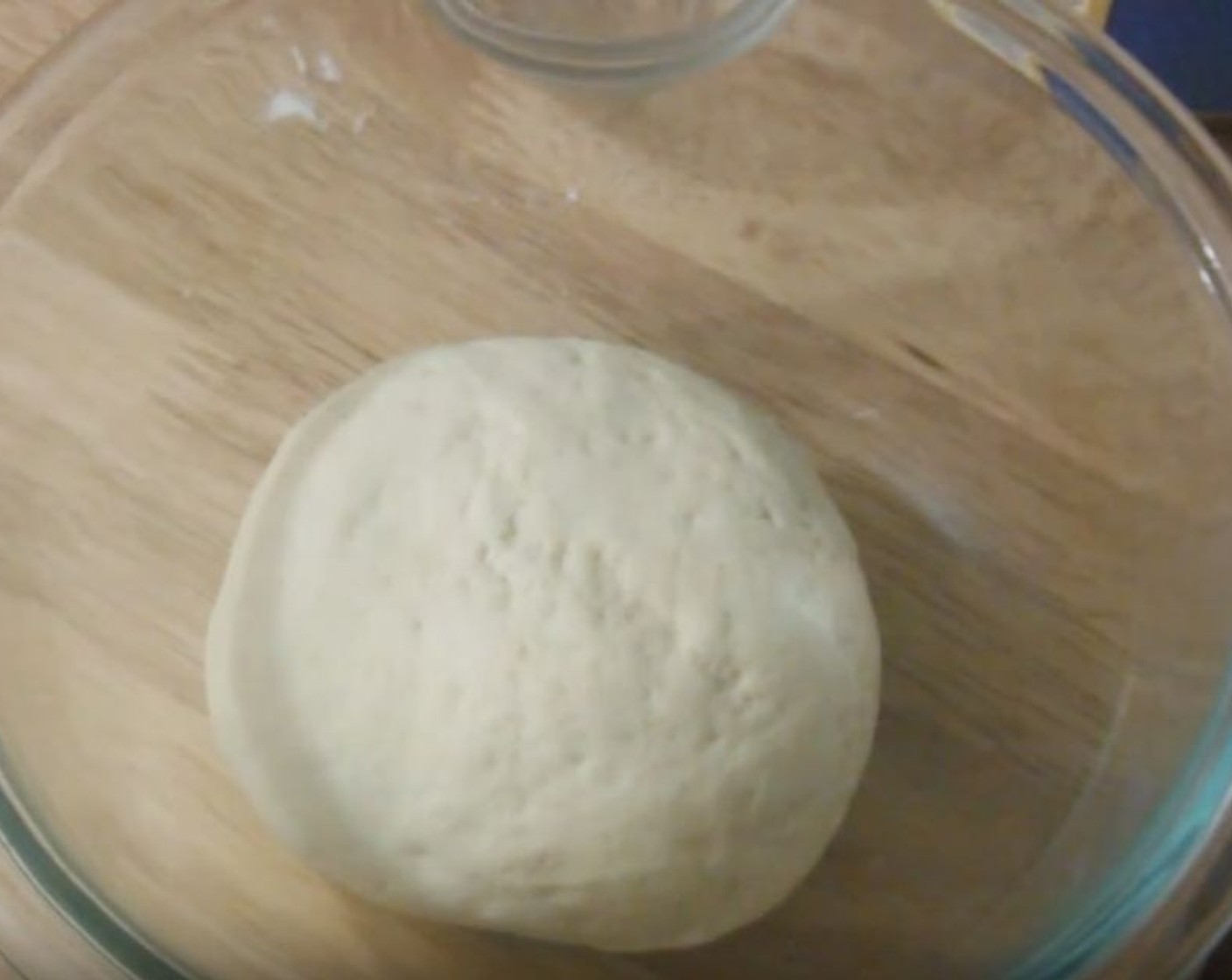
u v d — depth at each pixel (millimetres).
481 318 488
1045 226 485
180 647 448
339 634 392
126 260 480
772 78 500
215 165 490
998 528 471
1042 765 445
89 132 475
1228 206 453
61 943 394
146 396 471
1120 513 467
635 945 400
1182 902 391
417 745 383
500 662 381
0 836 398
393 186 496
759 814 385
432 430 407
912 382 486
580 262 493
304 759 391
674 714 380
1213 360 461
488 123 501
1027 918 422
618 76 500
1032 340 485
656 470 402
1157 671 445
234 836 430
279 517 410
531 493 396
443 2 503
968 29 476
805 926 429
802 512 413
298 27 492
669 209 498
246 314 481
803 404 485
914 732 450
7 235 469
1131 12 482
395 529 397
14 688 436
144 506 462
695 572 389
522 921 393
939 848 438
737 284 494
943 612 462
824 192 499
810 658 392
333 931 422
